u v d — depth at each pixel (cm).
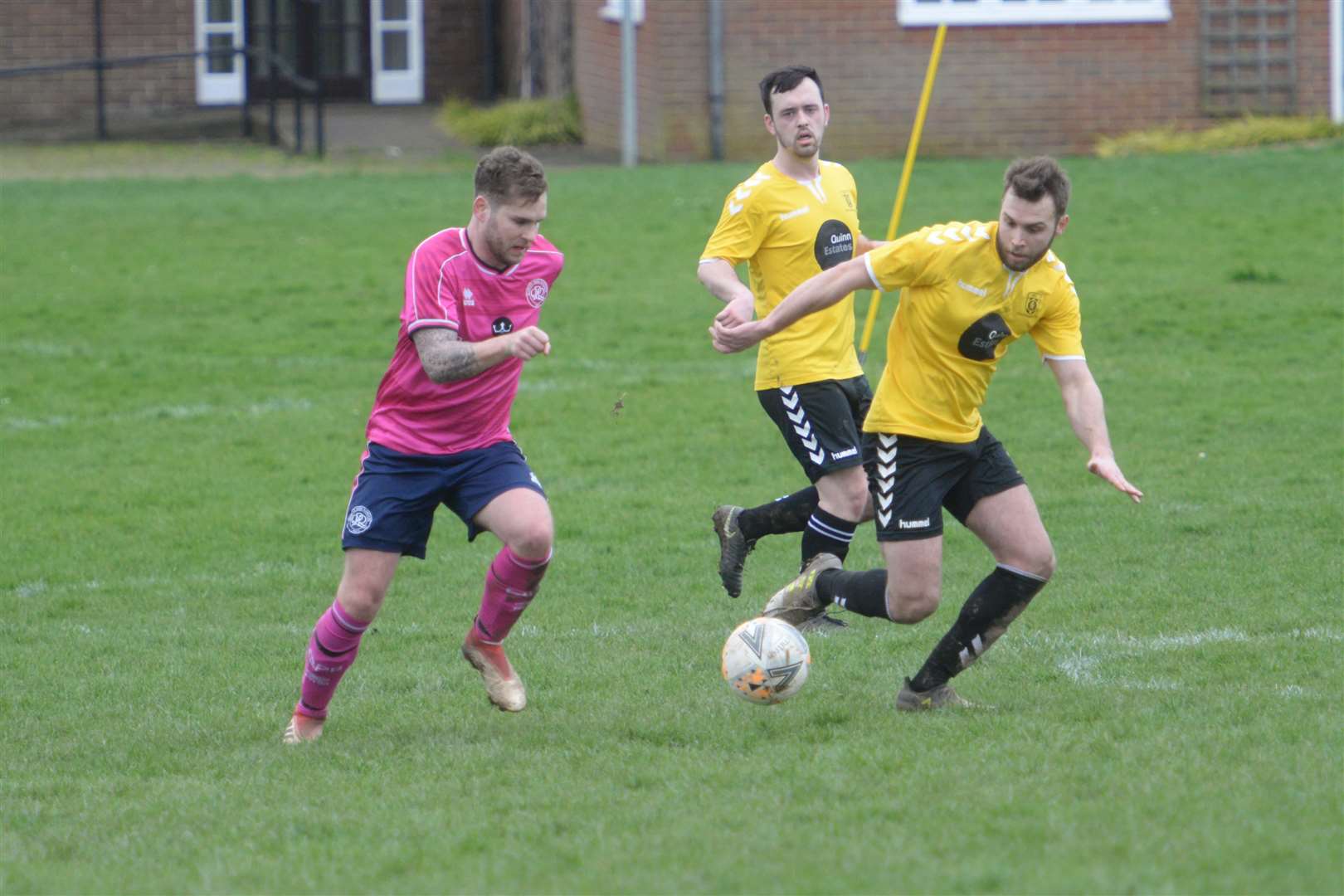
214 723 2231
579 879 1562
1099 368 4769
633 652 2534
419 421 2086
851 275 2016
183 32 10694
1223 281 5794
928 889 1502
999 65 8562
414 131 10194
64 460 4059
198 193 8106
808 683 2316
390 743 2092
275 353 5262
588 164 8900
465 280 2028
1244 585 2773
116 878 1623
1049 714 2081
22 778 1986
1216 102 8662
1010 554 2073
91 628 2783
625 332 5484
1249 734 1942
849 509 2670
